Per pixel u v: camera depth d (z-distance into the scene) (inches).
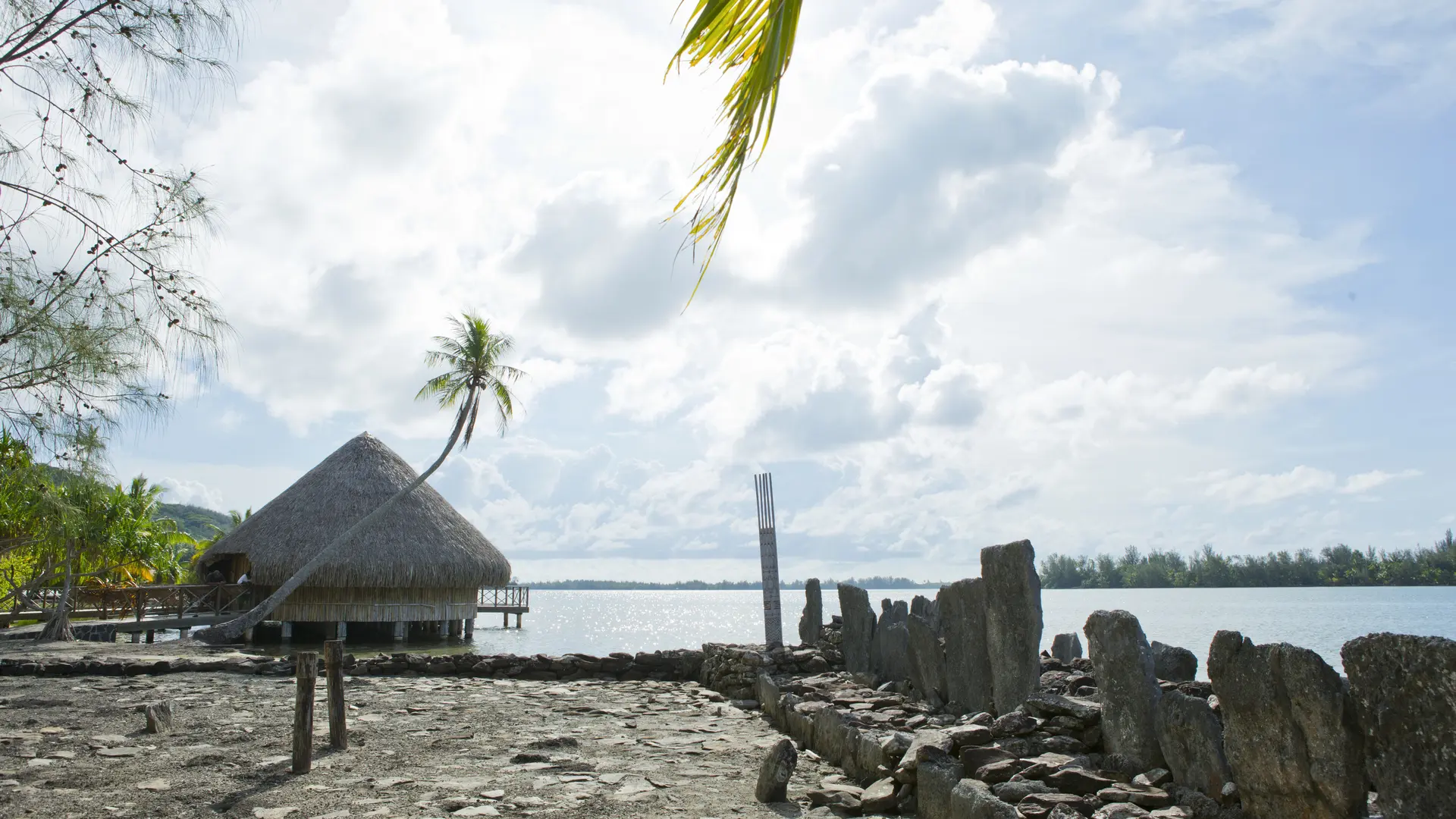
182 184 245.6
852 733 277.3
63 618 882.1
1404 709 140.2
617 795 247.1
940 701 321.4
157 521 1867.6
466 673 583.2
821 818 225.6
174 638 1237.1
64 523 298.2
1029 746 228.5
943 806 209.9
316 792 247.3
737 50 96.9
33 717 374.3
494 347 1182.3
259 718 373.4
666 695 472.7
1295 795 162.1
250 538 1173.7
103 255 240.7
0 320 236.5
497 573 1229.1
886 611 399.9
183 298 251.4
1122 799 190.7
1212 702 219.8
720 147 94.6
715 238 94.3
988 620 286.8
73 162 234.4
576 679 559.2
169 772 271.3
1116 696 219.5
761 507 554.6
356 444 1282.0
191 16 233.8
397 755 299.6
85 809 229.5
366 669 579.2
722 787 258.7
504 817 224.2
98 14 230.4
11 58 224.4
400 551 1159.0
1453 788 131.2
